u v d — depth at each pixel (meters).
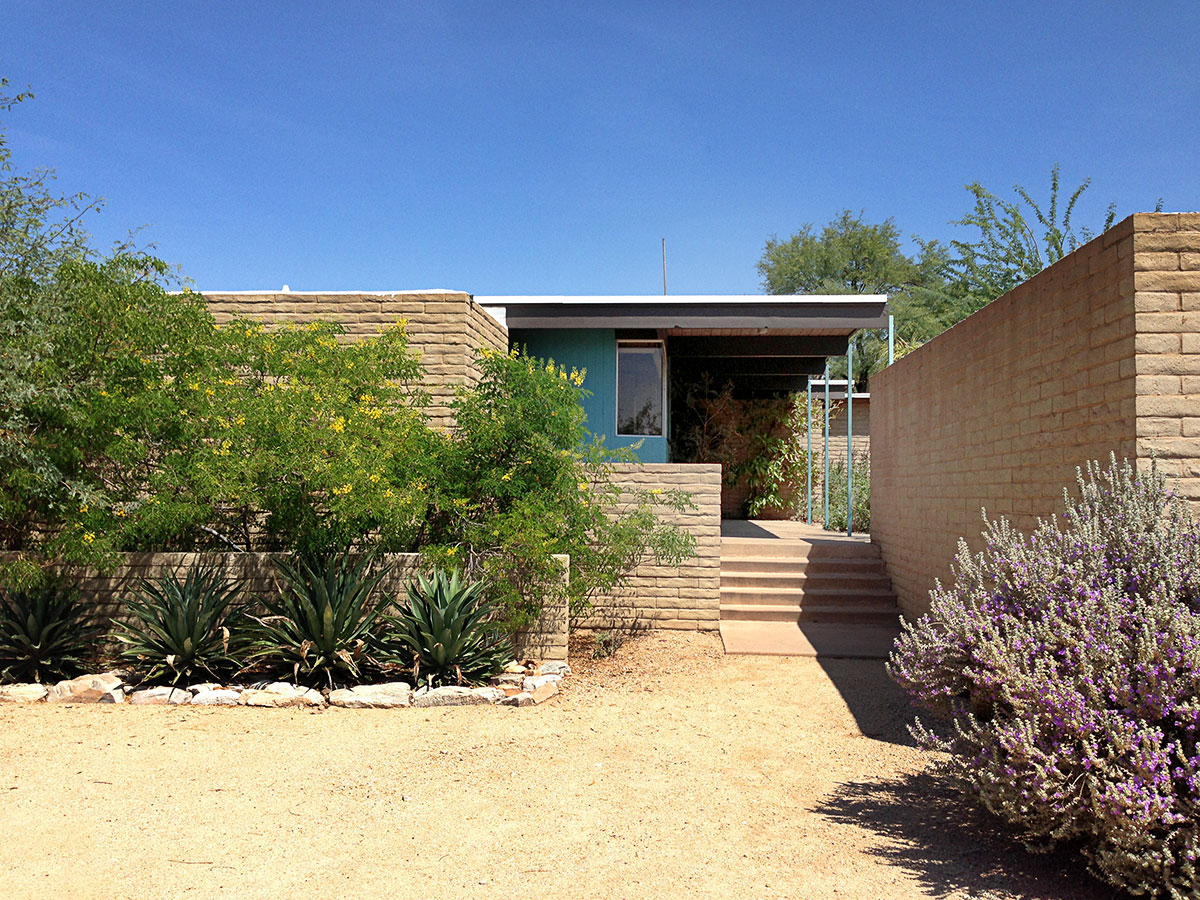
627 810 5.27
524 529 9.03
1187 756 4.05
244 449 8.50
